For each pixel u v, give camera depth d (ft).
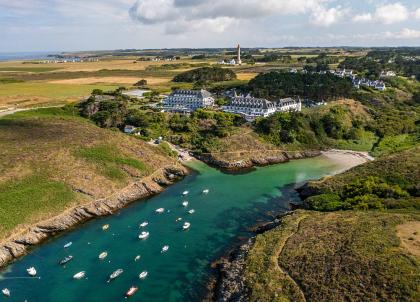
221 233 370.94
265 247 315.99
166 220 399.44
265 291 257.75
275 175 541.75
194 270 310.04
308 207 406.41
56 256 334.03
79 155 490.08
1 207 374.63
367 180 422.82
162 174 513.45
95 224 392.68
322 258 278.05
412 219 322.96
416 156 474.08
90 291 286.05
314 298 243.19
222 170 561.84
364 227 312.09
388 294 229.86
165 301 274.36
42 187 418.72
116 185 458.50
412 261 252.01
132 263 320.70
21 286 293.23
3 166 436.76
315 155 632.38
